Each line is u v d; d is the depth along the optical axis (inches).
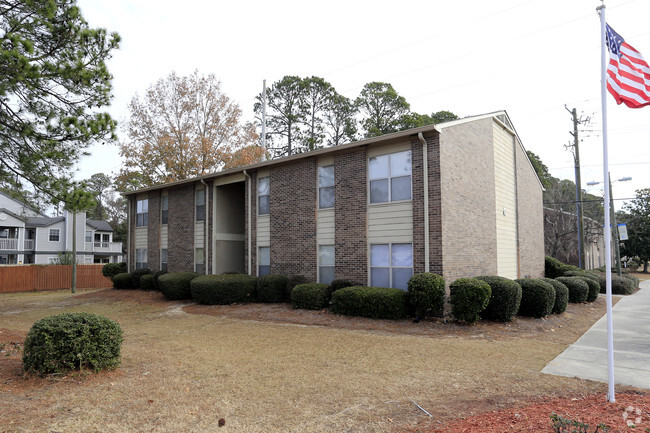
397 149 503.5
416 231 474.6
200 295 600.1
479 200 549.6
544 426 161.5
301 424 179.3
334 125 1668.3
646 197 1702.8
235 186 788.0
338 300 478.9
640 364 279.6
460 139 513.0
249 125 1298.0
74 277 1063.6
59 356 237.8
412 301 434.0
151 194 907.4
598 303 639.1
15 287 1103.0
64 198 405.7
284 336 380.8
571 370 264.1
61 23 357.7
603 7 228.8
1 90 335.0
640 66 240.4
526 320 447.2
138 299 705.0
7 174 419.8
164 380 239.6
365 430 172.7
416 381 240.1
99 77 375.9
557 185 1620.3
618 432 151.1
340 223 548.7
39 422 174.1
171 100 1200.8
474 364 277.7
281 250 628.4
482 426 168.4
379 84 1601.9
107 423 176.2
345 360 290.4
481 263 540.1
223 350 325.7
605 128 222.4
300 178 608.4
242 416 187.9
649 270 2196.1
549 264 813.2
